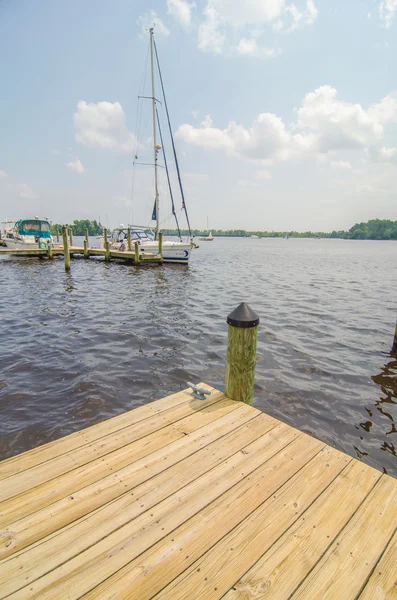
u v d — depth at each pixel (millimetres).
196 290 14320
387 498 2033
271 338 7613
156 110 22047
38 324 8695
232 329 3139
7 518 1856
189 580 1516
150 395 4926
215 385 5289
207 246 76438
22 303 11352
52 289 14133
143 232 26578
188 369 5844
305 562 1609
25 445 3752
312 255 46625
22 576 1527
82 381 5309
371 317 9789
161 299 12141
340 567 1586
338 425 4227
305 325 8797
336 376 5637
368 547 1696
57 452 2459
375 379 5555
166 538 1738
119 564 1593
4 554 1637
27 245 26891
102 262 25047
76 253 29781
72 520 1850
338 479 2195
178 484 2139
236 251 53812
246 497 2029
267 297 12984
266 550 1672
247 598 1437
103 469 2275
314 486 2129
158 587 1482
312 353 6688
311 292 14406
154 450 2492
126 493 2057
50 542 1707
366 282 18250
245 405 3195
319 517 1883
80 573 1544
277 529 1800
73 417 4312
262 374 5648
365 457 3652
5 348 6824
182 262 22859
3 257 28688
